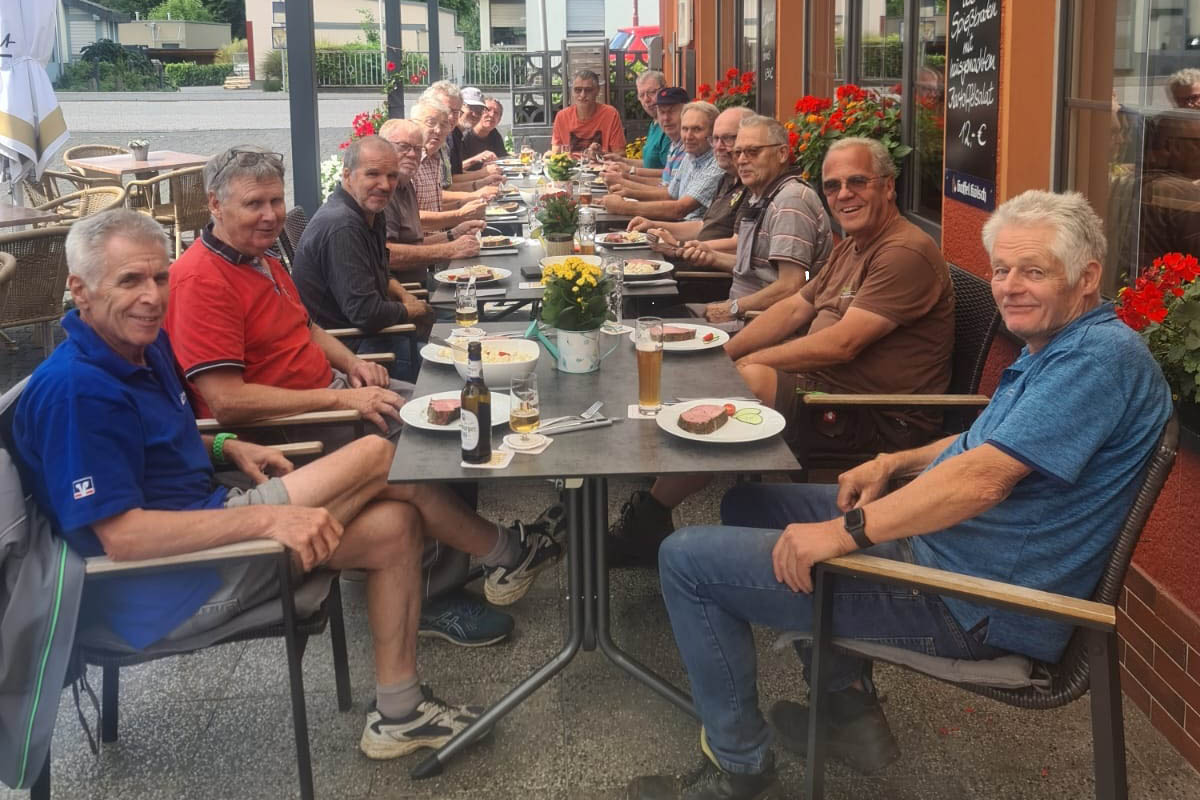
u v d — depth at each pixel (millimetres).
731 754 2467
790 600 2352
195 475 2639
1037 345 2270
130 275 2396
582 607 2844
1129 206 3297
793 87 8070
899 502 2174
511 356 3105
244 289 3379
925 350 3490
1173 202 3037
